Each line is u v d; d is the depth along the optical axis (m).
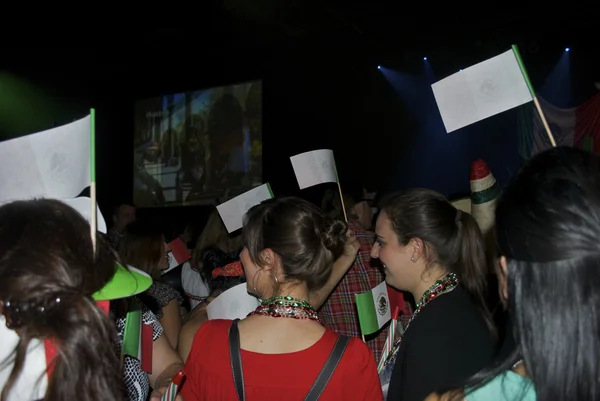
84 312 0.92
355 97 8.94
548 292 0.78
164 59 9.91
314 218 1.53
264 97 9.36
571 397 0.77
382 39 8.05
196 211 9.73
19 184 1.21
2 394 0.93
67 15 8.64
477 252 1.61
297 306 1.48
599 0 6.51
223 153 9.62
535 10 6.84
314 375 1.39
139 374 1.59
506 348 0.93
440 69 8.21
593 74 7.18
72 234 0.96
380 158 8.88
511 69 1.62
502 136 8.09
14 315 0.88
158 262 2.81
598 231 0.76
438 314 1.49
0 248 0.91
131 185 10.56
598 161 0.82
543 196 0.79
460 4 7.04
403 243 1.62
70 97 10.73
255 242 1.51
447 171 8.51
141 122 10.40
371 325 1.94
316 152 2.55
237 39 9.02
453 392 0.91
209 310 2.02
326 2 7.24
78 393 0.89
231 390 1.40
